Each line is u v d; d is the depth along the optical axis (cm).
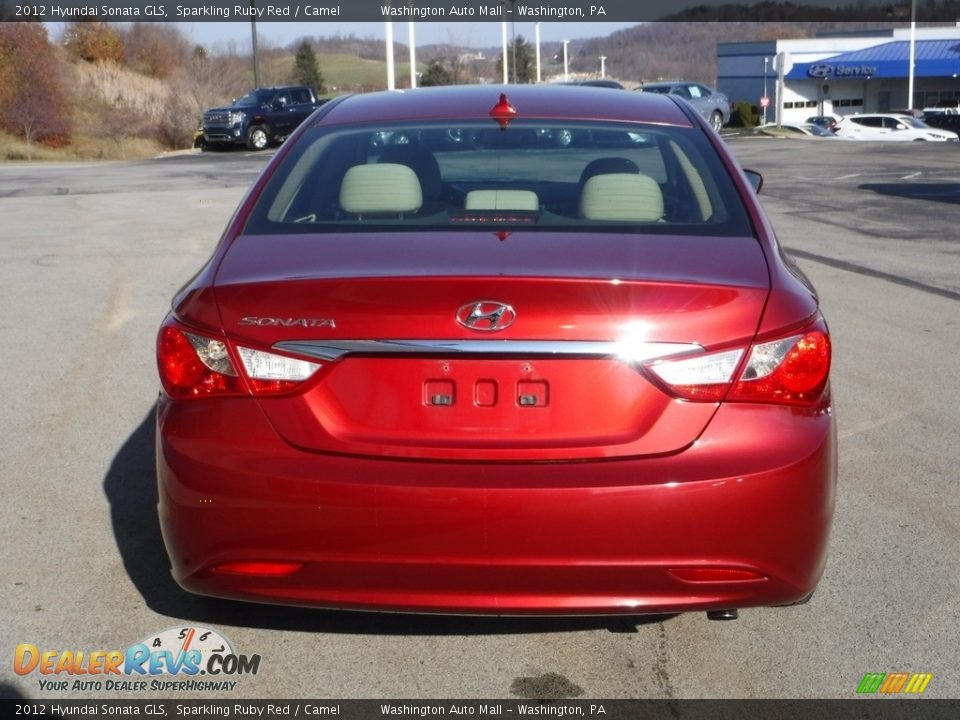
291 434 274
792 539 276
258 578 278
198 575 284
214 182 1923
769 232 321
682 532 267
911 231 1177
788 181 1794
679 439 271
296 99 3562
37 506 428
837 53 6731
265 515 271
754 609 348
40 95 4025
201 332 281
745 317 274
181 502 279
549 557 267
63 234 1160
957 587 360
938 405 554
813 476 276
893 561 379
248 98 3544
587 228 316
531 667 315
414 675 311
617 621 340
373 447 272
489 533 265
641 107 402
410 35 2714
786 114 6700
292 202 340
